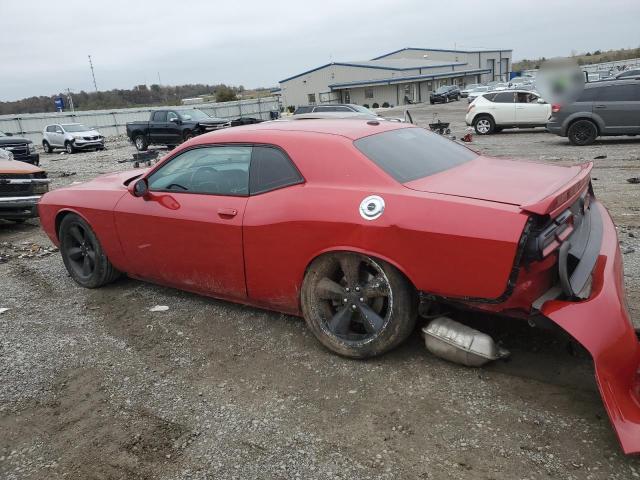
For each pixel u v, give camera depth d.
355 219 3.29
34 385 3.58
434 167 3.67
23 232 8.65
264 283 3.88
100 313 4.70
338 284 3.59
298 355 3.71
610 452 2.56
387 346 3.41
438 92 57.66
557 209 2.86
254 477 2.60
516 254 2.79
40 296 5.26
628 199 7.84
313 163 3.61
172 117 23.73
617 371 2.65
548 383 3.15
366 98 67.88
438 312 3.50
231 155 4.03
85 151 29.34
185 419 3.10
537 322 3.01
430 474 2.52
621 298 2.89
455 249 2.96
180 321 4.39
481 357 3.24
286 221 3.59
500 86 49.81
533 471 2.48
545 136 18.41
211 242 4.05
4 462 2.85
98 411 3.24
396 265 3.20
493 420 2.86
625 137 15.98
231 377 3.51
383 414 2.99
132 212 4.57
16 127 40.34
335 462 2.65
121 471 2.71
